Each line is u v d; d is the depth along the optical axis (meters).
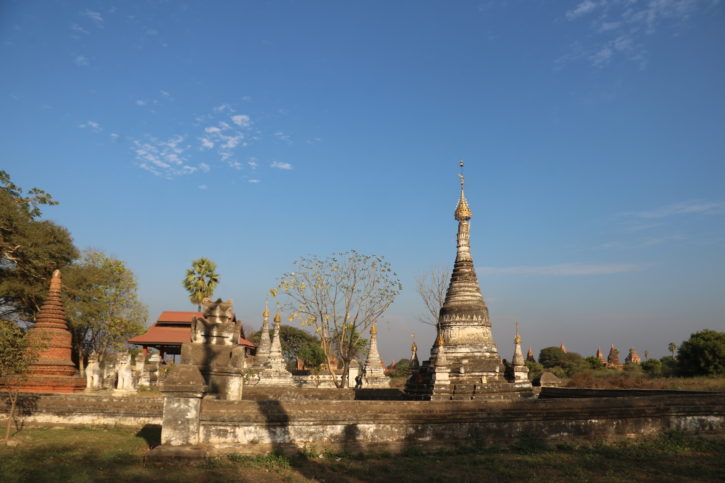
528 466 13.02
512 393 22.88
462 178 27.73
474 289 25.97
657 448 15.23
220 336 15.48
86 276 46.81
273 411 14.03
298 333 81.12
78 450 13.83
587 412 15.93
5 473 10.76
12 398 16.33
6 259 35.16
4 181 29.61
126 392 31.25
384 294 33.44
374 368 43.62
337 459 13.60
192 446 13.15
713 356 43.06
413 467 12.88
